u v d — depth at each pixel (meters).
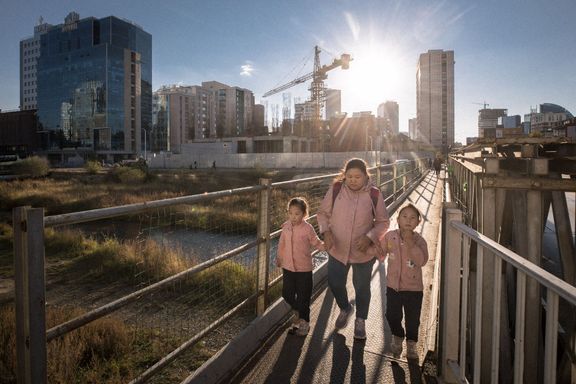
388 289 3.75
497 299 2.40
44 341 2.02
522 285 2.10
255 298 4.36
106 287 7.70
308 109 150.88
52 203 26.38
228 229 10.84
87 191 33.94
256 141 101.94
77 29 137.25
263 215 4.41
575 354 3.67
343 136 114.81
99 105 133.12
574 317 4.04
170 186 40.56
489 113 159.00
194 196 3.17
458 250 3.07
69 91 139.88
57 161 143.88
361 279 4.01
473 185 5.27
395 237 3.72
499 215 3.87
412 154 78.44
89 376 3.90
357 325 4.04
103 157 133.88
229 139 103.25
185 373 3.95
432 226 10.07
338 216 3.97
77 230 15.26
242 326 5.14
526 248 3.62
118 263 8.71
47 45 144.25
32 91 194.00
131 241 10.99
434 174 36.50
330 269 4.09
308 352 3.80
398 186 15.69
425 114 169.12
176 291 6.86
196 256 8.57
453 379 3.07
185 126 163.00
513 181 3.55
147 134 149.25
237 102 185.88
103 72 131.88
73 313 5.41
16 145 147.25
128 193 32.62
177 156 89.00
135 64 140.75
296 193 7.89
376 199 3.93
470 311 3.96
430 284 5.73
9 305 5.38
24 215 1.95
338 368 3.53
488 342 3.61
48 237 11.81
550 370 1.77
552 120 130.12
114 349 4.43
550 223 13.30
